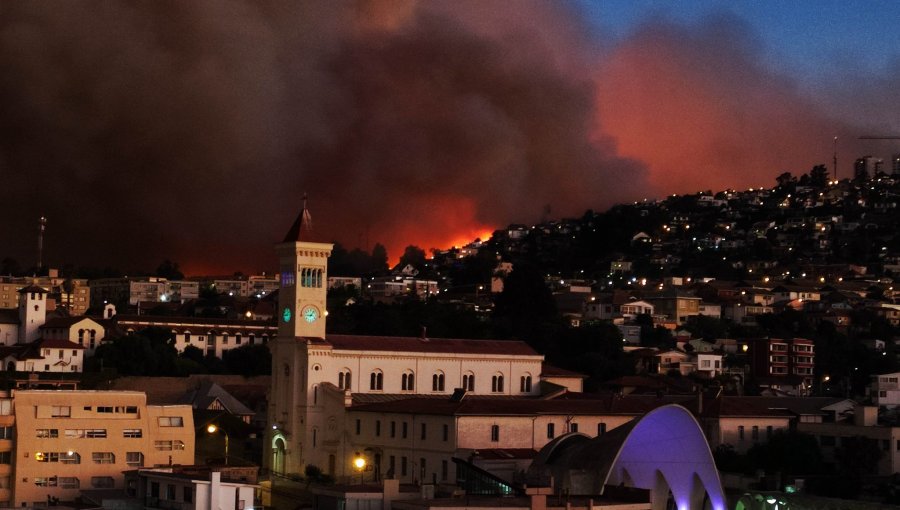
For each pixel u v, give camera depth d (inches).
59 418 6845.5
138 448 7017.7
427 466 7283.5
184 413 7219.5
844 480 7347.4
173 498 5708.7
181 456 7140.8
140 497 5944.9
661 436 6117.1
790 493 6761.8
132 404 7071.9
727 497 6796.3
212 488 5541.3
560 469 6023.6
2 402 6786.4
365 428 7805.1
